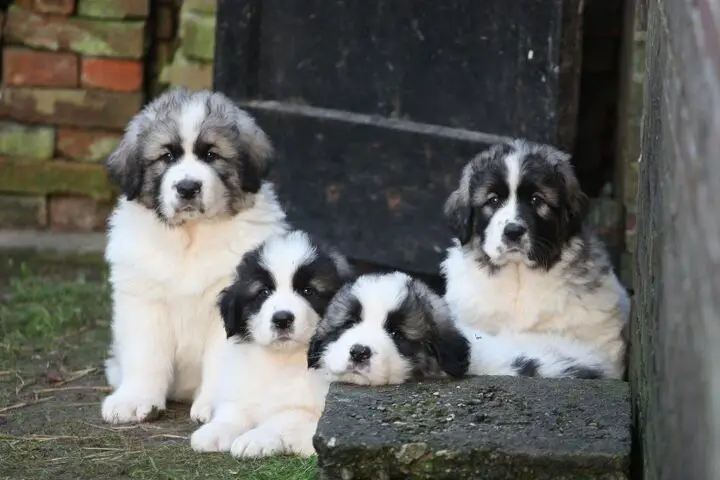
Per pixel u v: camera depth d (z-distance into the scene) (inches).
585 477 254.4
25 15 534.0
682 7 226.1
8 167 539.8
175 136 360.8
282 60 472.4
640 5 432.8
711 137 184.5
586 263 371.2
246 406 338.6
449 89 442.6
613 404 288.2
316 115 464.4
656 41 285.0
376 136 454.6
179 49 541.0
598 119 517.0
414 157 448.8
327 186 467.2
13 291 497.7
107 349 435.2
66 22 533.6
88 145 541.6
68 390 388.8
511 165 359.9
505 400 291.4
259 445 315.0
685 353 195.3
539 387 302.7
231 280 361.4
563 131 419.8
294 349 332.8
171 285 363.6
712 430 166.1
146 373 366.3
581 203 370.9
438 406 285.7
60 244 522.9
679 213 211.9
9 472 308.8
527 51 418.9
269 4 470.0
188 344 372.2
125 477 306.0
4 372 404.8
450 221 382.0
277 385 335.0
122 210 378.0
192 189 350.3
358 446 259.8
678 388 201.6
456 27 437.1
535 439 262.2
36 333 450.6
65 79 537.3
